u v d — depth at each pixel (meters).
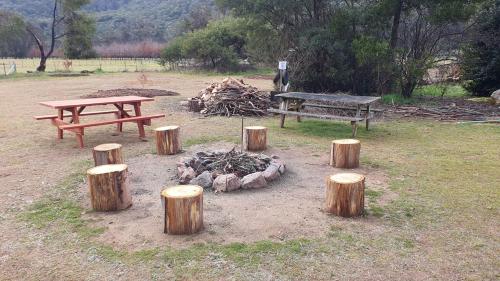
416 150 7.80
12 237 4.12
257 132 7.48
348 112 11.95
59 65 42.66
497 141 8.62
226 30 35.62
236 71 34.16
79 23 34.00
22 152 7.59
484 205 4.97
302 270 3.47
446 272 3.47
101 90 18.56
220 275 3.40
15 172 6.34
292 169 6.40
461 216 4.64
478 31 15.45
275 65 17.86
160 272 3.45
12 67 32.22
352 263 3.59
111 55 60.03
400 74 15.05
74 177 6.02
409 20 15.43
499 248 3.89
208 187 5.43
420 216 4.62
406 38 15.48
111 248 3.86
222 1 17.78
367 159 7.11
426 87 18.14
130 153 7.38
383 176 6.13
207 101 12.40
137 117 8.62
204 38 34.97
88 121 10.84
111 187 4.66
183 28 57.56
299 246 3.87
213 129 9.70
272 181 5.74
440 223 4.44
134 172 6.17
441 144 8.34
